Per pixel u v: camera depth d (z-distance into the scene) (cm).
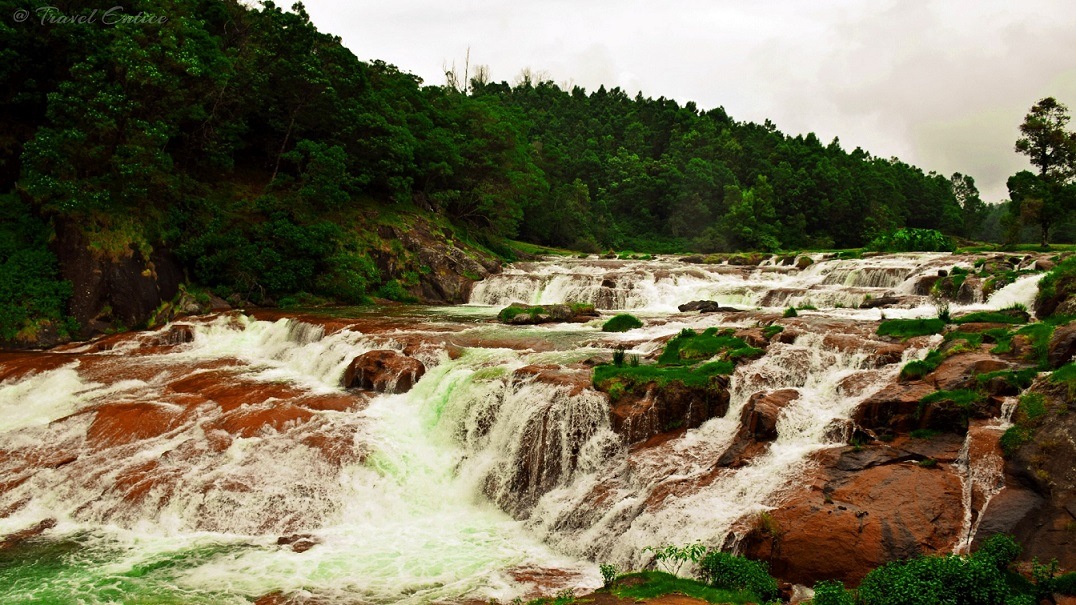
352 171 5056
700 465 1587
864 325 2347
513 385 1998
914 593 963
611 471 1706
